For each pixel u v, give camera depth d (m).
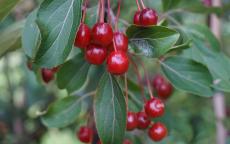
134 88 0.34
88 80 0.38
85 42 0.26
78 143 0.81
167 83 0.38
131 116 0.30
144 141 0.39
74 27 0.25
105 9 0.30
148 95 0.35
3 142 0.58
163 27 0.26
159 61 0.32
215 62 0.35
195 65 0.32
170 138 0.44
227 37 0.61
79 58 0.32
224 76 0.35
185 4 0.35
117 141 0.28
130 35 0.27
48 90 0.65
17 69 0.66
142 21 0.27
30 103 0.64
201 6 0.35
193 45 0.35
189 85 0.32
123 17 0.45
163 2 0.34
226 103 0.63
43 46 0.25
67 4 0.26
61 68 0.32
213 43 0.36
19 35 0.32
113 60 0.26
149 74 0.53
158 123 0.32
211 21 0.44
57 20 0.25
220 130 0.48
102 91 0.28
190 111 0.58
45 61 0.25
